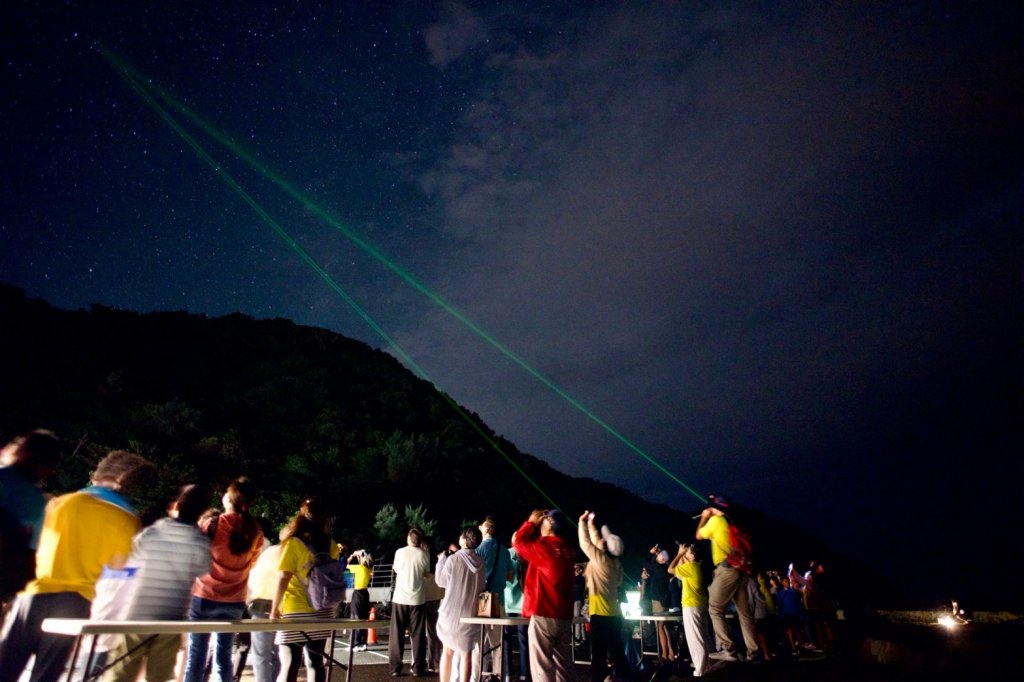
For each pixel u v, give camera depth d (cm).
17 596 360
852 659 704
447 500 3706
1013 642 675
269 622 430
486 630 829
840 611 1373
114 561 377
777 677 612
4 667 344
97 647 402
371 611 1097
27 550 344
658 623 988
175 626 369
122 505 387
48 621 342
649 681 728
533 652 540
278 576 502
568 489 4825
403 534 2948
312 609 538
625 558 3244
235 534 484
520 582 857
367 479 3688
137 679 390
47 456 366
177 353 5075
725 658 666
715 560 693
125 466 404
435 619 948
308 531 543
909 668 638
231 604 481
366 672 875
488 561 751
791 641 1083
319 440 4134
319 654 534
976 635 880
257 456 3588
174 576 406
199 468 3083
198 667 460
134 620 388
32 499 353
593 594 652
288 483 3344
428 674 862
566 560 562
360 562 1097
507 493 4066
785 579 1222
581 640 1134
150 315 5631
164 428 3431
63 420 3159
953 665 627
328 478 3619
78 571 364
